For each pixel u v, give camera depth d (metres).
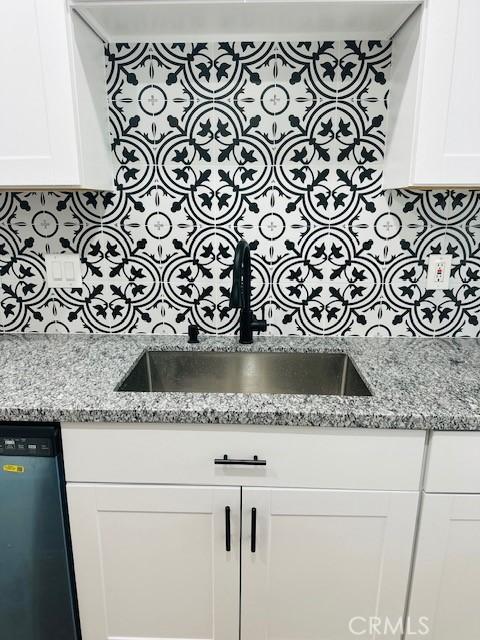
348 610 1.14
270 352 1.44
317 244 1.47
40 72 1.12
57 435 1.04
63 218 1.47
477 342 1.49
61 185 1.18
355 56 1.34
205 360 1.46
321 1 1.08
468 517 1.05
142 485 1.07
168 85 1.37
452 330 1.53
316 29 1.27
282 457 1.03
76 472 1.06
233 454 1.04
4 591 1.15
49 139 1.15
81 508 1.08
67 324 1.56
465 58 1.08
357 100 1.36
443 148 1.13
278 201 1.44
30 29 1.10
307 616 1.15
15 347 1.42
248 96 1.37
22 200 1.47
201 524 1.09
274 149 1.41
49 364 1.27
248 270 1.41
